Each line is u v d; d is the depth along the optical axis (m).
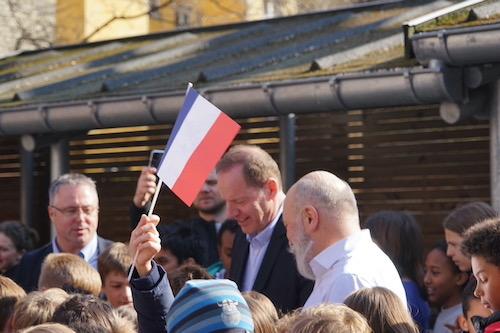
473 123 11.20
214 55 11.48
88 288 7.18
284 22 12.83
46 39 21.17
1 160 14.63
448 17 8.35
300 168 12.34
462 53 7.89
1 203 14.65
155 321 5.40
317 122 12.23
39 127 10.91
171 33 13.88
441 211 11.41
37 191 13.95
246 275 7.37
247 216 7.08
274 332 5.44
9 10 20.81
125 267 7.65
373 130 11.87
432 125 11.47
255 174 7.05
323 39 10.75
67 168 11.78
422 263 7.81
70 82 11.70
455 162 11.33
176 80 10.55
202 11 23.75
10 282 6.79
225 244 8.58
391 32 10.58
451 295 7.71
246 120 12.81
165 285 5.43
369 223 7.82
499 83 8.28
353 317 4.72
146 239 5.40
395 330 5.23
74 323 5.32
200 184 5.96
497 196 8.30
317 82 8.96
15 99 11.51
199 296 4.29
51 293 6.12
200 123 6.00
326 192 6.21
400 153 11.69
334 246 6.15
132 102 10.18
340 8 12.35
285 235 7.08
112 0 22.67
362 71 8.74
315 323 4.62
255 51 11.47
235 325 4.23
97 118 10.46
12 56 14.77
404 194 11.66
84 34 21.94
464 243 5.40
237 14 22.45
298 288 6.98
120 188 13.84
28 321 5.88
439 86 8.14
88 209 8.73
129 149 13.79
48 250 8.88
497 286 5.23
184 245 8.54
